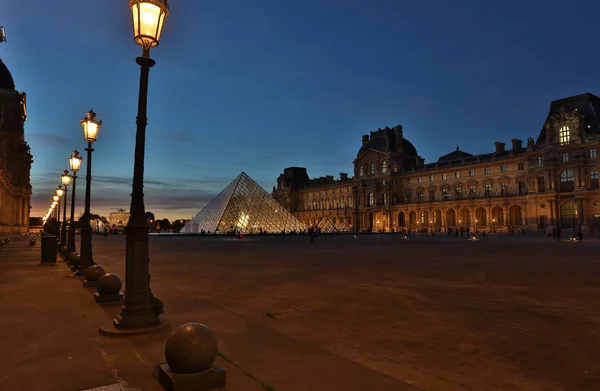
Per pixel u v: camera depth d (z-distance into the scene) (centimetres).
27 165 10300
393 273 2064
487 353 801
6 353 734
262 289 1584
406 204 13312
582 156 9350
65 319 998
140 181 937
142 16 873
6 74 9938
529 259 2803
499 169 11281
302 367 680
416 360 760
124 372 644
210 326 955
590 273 1997
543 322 1041
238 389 584
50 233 5259
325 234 10500
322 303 1305
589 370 706
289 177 19038
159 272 2158
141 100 921
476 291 1509
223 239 7256
